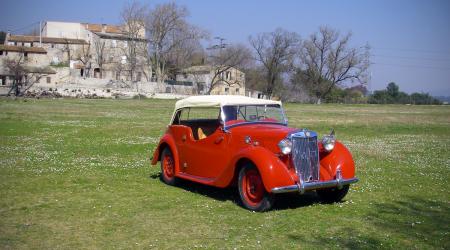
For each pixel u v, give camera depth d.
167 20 89.75
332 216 6.82
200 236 5.78
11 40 98.81
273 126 7.96
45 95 70.69
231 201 7.69
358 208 7.34
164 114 34.66
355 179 7.42
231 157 7.44
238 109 8.17
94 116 30.45
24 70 77.19
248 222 6.43
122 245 5.42
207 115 8.65
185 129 8.77
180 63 93.00
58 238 5.64
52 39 102.06
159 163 11.59
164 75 93.38
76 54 102.06
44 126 21.62
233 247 5.38
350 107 67.38
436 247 5.46
